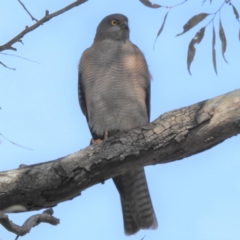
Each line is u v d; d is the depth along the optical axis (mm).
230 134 7809
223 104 7684
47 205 8281
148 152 8008
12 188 7988
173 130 7863
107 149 8047
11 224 6660
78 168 8008
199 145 7941
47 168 8055
